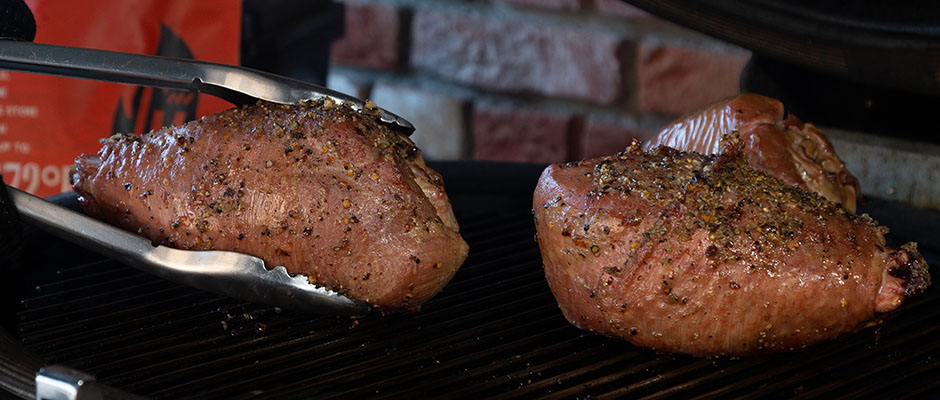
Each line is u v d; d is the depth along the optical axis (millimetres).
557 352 651
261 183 632
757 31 733
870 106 811
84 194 667
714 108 721
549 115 1221
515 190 822
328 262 632
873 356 646
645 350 650
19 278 706
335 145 631
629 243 616
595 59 1171
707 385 628
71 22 912
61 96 927
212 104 930
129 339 653
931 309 687
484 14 1216
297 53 984
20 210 646
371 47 1284
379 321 672
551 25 1183
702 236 611
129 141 664
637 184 627
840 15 700
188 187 639
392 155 636
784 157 688
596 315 631
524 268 740
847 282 609
